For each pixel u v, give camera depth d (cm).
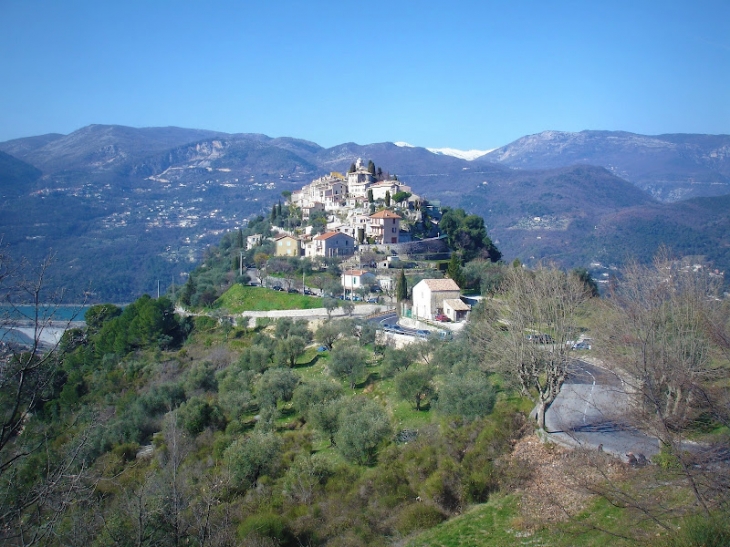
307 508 3638
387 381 6269
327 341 8362
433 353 6259
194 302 12188
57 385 7975
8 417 1809
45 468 2317
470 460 3741
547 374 4081
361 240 14038
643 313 3894
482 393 4453
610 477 2967
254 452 4322
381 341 7912
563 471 3158
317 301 10906
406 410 5303
